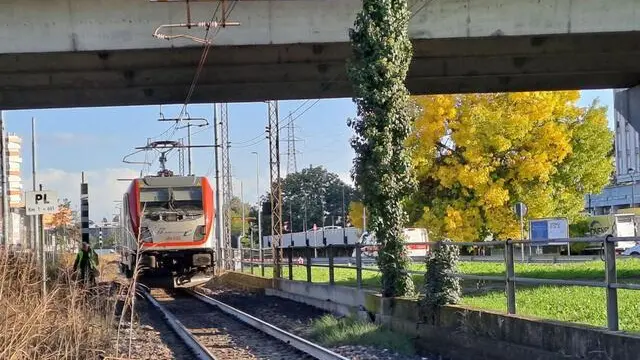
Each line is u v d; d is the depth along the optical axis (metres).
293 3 17.83
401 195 14.96
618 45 19.81
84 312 12.96
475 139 37.28
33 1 17.47
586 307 13.71
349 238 65.06
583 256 41.28
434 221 39.06
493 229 38.72
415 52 19.64
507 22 18.09
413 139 38.09
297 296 23.66
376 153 14.75
